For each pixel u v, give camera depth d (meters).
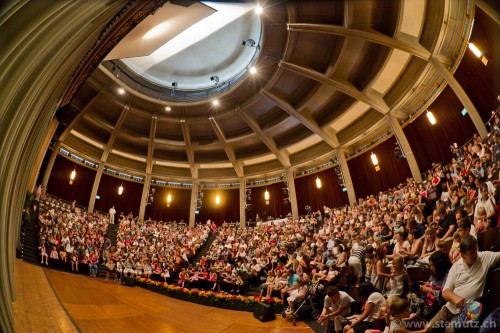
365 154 15.48
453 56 9.58
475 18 8.08
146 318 5.36
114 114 17.56
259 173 20.25
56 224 12.62
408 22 10.03
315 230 13.84
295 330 5.16
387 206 10.68
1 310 1.78
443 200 7.32
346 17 10.09
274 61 13.40
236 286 9.93
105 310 5.34
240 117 17.38
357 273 6.04
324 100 14.66
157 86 17.58
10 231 2.60
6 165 1.88
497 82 7.80
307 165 18.59
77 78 6.61
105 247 13.66
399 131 12.46
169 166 21.69
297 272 8.02
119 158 20.34
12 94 1.46
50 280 7.01
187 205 21.80
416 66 10.95
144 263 12.48
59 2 1.62
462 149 9.54
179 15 7.38
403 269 3.95
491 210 4.58
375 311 3.50
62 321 3.70
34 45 1.61
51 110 4.83
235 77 16.42
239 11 11.46
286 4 10.70
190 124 18.27
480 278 2.63
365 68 12.34
